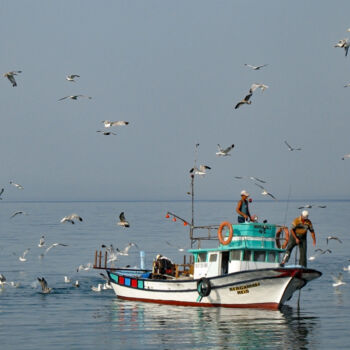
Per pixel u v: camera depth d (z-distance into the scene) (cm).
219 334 3369
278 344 3159
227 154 4378
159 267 4609
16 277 5666
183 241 8744
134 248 7938
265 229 4125
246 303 4066
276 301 3978
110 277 4769
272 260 4141
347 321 3678
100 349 3091
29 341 3250
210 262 4238
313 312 3947
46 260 6931
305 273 3894
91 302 4438
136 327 3559
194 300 4200
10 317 3869
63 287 5112
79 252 7631
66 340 3266
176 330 3472
